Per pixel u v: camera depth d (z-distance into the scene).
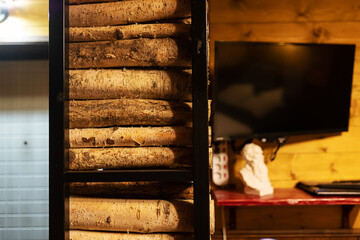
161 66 0.94
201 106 0.81
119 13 0.95
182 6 0.92
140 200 0.93
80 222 0.92
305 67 2.11
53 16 0.84
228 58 1.99
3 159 2.68
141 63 0.92
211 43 2.22
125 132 0.93
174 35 0.93
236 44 1.99
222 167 2.14
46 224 2.67
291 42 2.16
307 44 2.10
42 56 2.65
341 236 2.18
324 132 2.16
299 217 2.26
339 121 2.18
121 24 0.98
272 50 2.05
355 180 2.13
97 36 0.96
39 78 2.66
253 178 1.96
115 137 0.92
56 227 0.82
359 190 1.88
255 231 2.20
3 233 2.68
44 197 2.67
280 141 2.14
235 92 2.01
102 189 0.96
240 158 2.23
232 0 2.22
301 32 2.23
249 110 2.04
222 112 1.99
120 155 0.92
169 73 0.93
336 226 2.26
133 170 0.84
